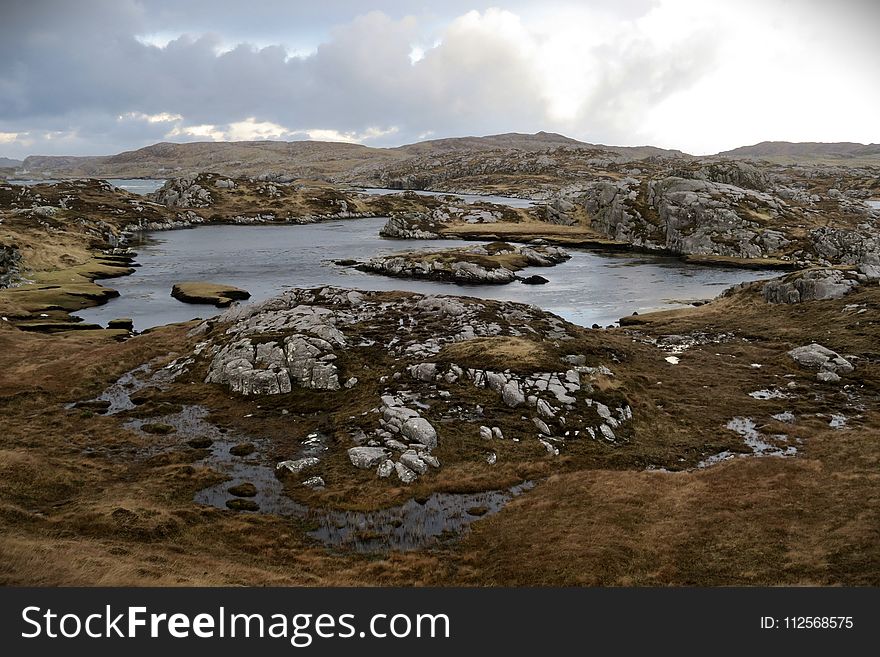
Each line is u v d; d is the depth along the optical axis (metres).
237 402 49.59
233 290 109.06
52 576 21.41
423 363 52.19
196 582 22.56
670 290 116.62
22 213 173.00
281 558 27.61
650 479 34.88
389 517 32.28
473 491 35.34
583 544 27.19
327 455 39.72
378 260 140.00
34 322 82.31
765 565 23.92
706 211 169.38
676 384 56.06
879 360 59.47
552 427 44.19
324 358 54.53
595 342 67.81
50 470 34.50
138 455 39.88
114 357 60.59
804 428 45.22
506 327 67.12
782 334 72.94
